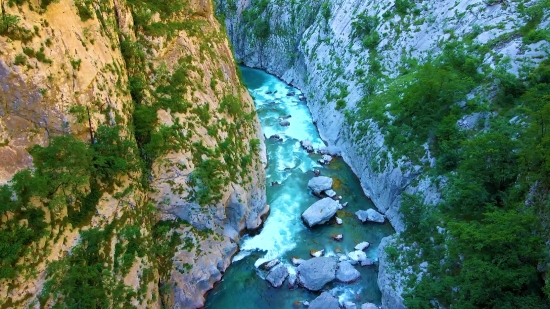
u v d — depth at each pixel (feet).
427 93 114.52
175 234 93.66
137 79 93.56
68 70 73.36
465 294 76.43
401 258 96.22
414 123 118.11
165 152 92.68
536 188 80.43
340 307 91.56
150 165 91.66
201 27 118.52
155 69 98.53
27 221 65.57
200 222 96.58
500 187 89.71
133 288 78.48
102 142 78.79
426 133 113.60
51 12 71.97
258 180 117.39
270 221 116.47
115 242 78.13
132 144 84.07
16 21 64.39
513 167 88.02
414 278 89.40
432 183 103.76
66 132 72.13
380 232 112.06
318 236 111.45
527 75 104.32
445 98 112.57
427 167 108.88
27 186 65.10
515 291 72.08
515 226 74.18
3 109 64.54
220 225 102.47
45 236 66.95
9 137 65.31
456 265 85.30
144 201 88.79
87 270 71.20
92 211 75.87
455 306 75.77
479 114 105.09
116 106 83.92
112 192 80.02
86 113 76.13
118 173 81.61
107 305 71.87
